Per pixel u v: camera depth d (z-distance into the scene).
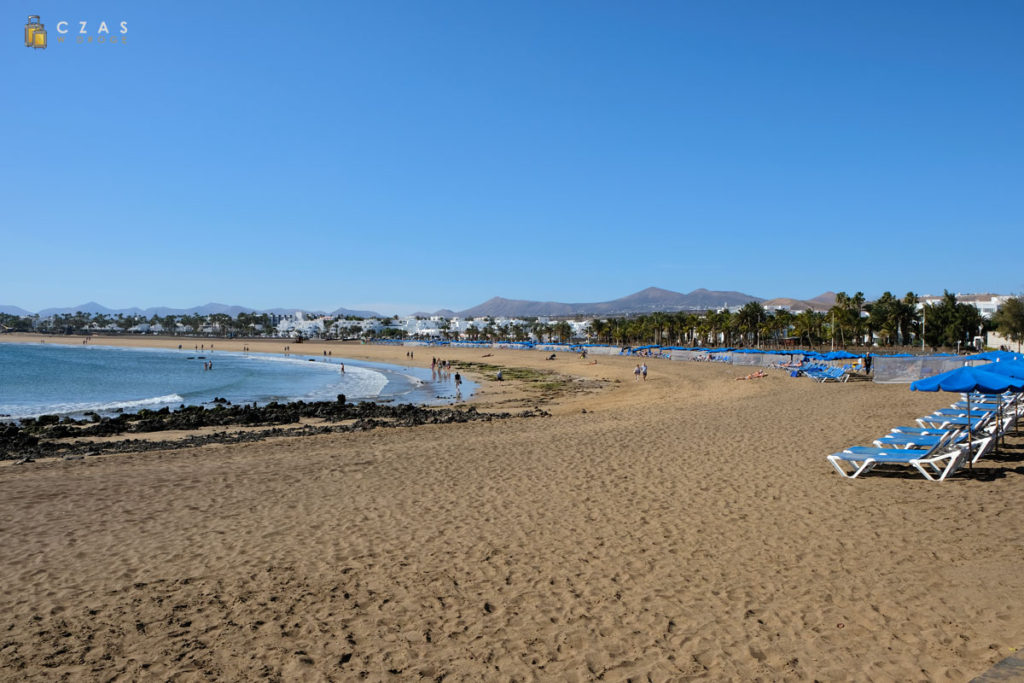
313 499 10.92
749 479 11.20
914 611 5.84
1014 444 13.45
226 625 6.16
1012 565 6.70
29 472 15.34
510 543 8.30
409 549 8.20
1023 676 4.37
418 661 5.39
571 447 15.28
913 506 9.05
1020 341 56.75
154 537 8.95
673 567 7.26
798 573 6.89
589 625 5.95
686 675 4.99
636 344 158.12
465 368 83.31
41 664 5.44
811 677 4.86
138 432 26.78
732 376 48.53
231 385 57.84
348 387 55.75
